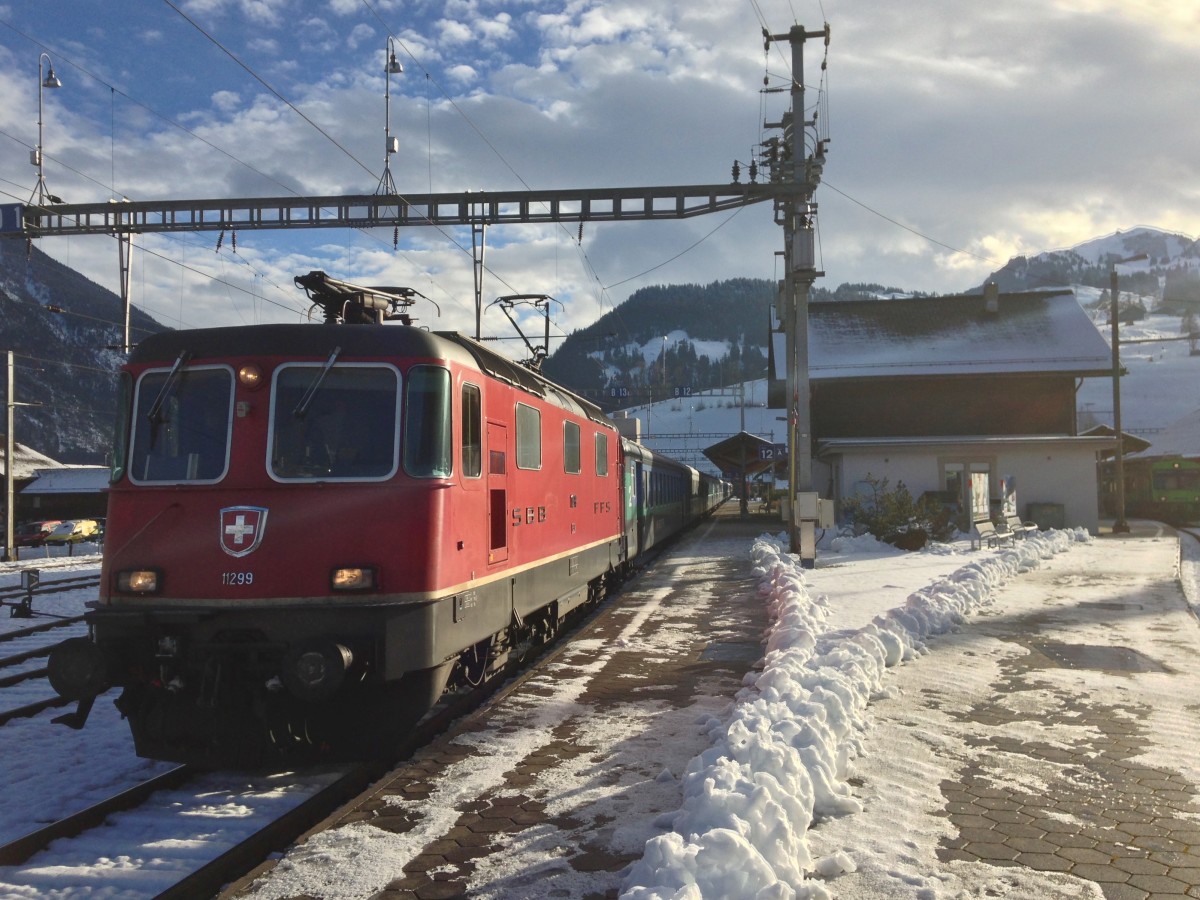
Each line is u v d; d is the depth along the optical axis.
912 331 38.03
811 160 21.09
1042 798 5.81
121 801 6.20
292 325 7.14
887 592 15.60
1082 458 31.22
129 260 20.86
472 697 9.09
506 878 4.84
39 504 55.66
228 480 6.80
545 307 19.20
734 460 52.22
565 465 12.05
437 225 20.47
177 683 6.59
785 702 7.13
